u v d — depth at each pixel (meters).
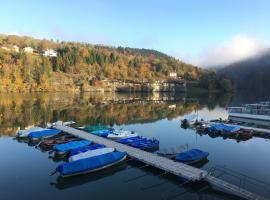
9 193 27.34
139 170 33.62
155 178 31.41
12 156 38.62
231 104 120.81
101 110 90.44
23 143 45.44
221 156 40.66
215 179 28.56
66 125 58.34
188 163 35.34
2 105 93.62
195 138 52.19
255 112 73.31
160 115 82.25
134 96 165.25
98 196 27.14
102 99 135.12
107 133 49.72
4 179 30.67
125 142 43.97
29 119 68.56
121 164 35.16
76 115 78.12
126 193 27.83
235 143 48.75
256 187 29.36
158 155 37.38
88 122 67.50
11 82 159.12
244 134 53.03
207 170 34.09
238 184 30.09
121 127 62.41
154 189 28.73
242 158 39.72
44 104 101.38
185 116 80.75
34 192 27.67
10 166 34.69
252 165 36.66
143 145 42.34
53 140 44.50
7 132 53.44
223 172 33.62
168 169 31.14
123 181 30.61
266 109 72.06
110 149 37.72
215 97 167.00
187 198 26.89
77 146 40.03
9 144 44.69
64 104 104.19
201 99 150.00
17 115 74.00
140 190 28.50
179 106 109.38
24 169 33.69
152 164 33.28
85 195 27.34
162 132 57.44
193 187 29.05
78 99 128.88
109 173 32.75
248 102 132.00
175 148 40.81
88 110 89.50
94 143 43.00
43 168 34.06
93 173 32.06
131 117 77.25
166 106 108.12
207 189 28.64
